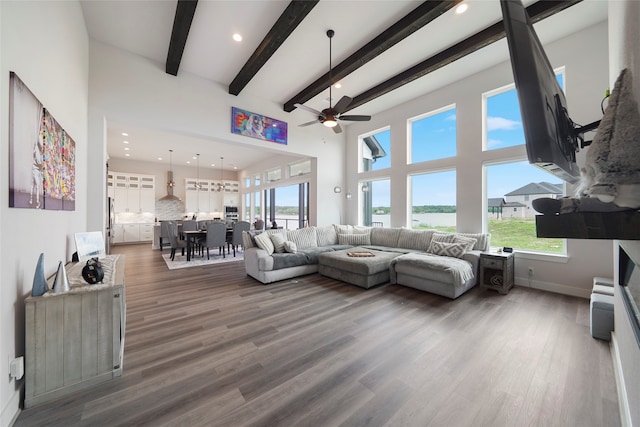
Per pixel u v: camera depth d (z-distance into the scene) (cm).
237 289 370
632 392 125
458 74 434
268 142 536
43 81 189
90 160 347
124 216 913
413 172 529
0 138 129
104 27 331
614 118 74
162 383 168
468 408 148
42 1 188
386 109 577
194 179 1062
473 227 434
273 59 396
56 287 162
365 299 327
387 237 537
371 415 142
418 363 190
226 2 288
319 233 562
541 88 76
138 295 343
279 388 164
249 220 1088
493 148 417
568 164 93
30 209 165
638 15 90
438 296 337
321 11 300
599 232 70
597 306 223
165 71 409
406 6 295
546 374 177
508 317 269
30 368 148
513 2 81
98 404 150
